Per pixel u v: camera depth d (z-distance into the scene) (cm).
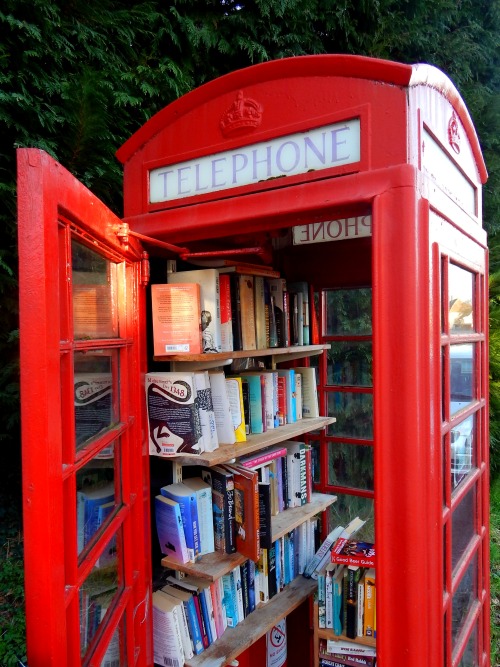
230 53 348
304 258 284
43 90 265
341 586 221
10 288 284
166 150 174
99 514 136
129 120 309
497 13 537
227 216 156
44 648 92
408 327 125
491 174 518
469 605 196
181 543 182
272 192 147
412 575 125
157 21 321
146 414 178
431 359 130
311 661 251
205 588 191
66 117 270
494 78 555
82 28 281
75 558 107
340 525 295
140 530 167
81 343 117
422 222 129
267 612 213
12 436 296
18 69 258
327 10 384
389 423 127
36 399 91
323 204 137
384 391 128
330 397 299
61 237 106
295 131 145
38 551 92
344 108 137
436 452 133
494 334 523
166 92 322
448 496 158
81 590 118
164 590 191
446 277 154
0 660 229
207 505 192
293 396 252
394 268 127
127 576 158
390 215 127
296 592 229
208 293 185
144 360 177
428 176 137
